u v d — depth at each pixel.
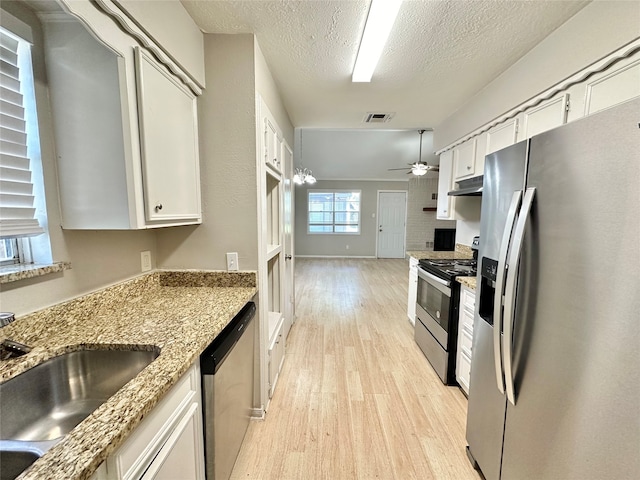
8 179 0.98
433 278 2.41
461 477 1.43
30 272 1.00
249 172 1.66
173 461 0.90
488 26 1.55
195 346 1.00
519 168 1.11
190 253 1.73
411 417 1.84
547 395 0.95
